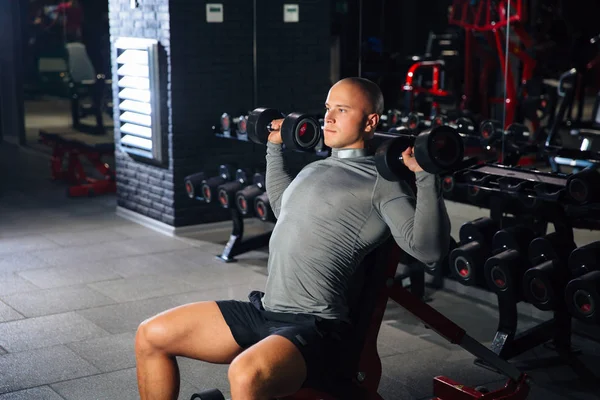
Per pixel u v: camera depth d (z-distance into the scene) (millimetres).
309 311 1888
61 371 2861
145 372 1980
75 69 7527
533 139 3896
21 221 5242
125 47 4938
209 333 1939
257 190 4184
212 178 4449
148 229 5039
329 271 1889
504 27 4043
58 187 6398
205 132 4852
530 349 3029
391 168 1745
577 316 2643
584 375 2844
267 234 4441
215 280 3982
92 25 7379
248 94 4941
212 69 4797
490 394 2373
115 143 5359
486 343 3131
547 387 2748
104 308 3549
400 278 3617
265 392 1724
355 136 1952
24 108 8023
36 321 3375
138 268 4176
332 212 1893
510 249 2963
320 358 1816
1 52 7992
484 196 3646
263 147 5074
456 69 4352
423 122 4453
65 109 7684
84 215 5438
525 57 3934
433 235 1770
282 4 4898
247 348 1923
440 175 1747
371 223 1899
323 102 5109
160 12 4668
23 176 6820
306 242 1893
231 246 4332
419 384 2773
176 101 4723
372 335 1930
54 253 4461
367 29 4605
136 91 4977
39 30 7680
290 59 4988
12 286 3855
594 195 2699
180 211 4867
